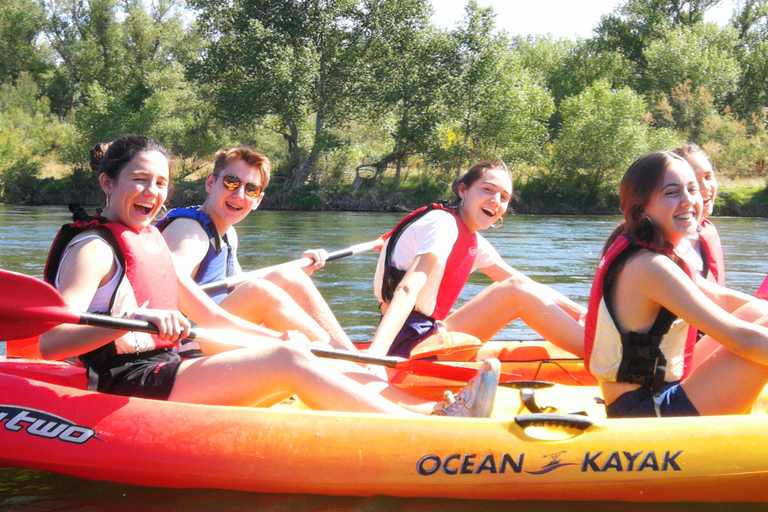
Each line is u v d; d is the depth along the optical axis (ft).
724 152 81.15
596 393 9.59
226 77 79.30
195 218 10.14
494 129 77.97
